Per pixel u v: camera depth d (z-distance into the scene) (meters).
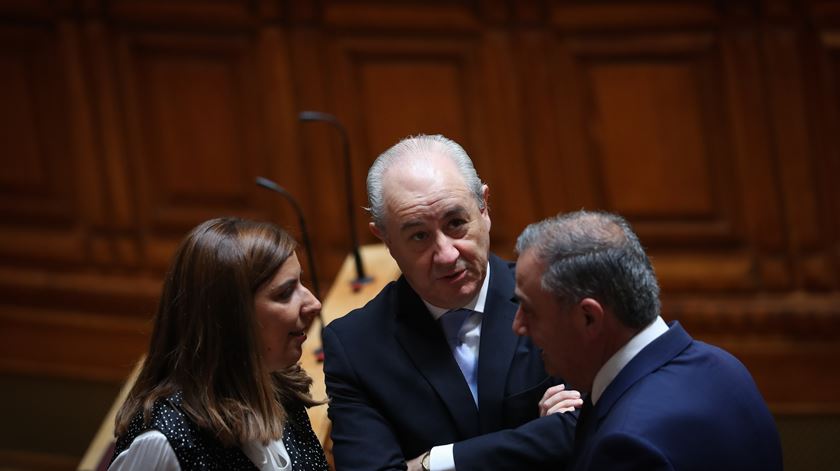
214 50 18.34
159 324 6.64
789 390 17.62
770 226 17.28
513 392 7.23
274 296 6.60
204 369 6.45
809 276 17.27
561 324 6.03
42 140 19.22
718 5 16.58
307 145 18.45
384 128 18.23
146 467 6.32
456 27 17.53
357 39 17.86
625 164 17.58
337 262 18.83
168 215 19.20
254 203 18.91
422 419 7.24
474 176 7.12
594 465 5.73
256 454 6.64
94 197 19.30
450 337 7.40
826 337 17.36
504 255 18.31
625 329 6.00
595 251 5.93
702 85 17.00
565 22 17.14
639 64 17.12
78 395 20.03
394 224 6.95
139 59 18.58
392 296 7.54
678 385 5.90
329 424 8.30
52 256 19.67
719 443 5.80
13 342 20.14
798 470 17.62
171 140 18.86
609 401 6.00
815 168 16.94
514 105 17.72
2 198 19.75
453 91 17.89
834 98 16.62
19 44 18.78
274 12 17.91
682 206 17.53
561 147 17.77
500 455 6.89
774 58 16.64
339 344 7.47
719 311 17.61
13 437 20.17
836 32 16.31
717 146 17.19
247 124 18.58
